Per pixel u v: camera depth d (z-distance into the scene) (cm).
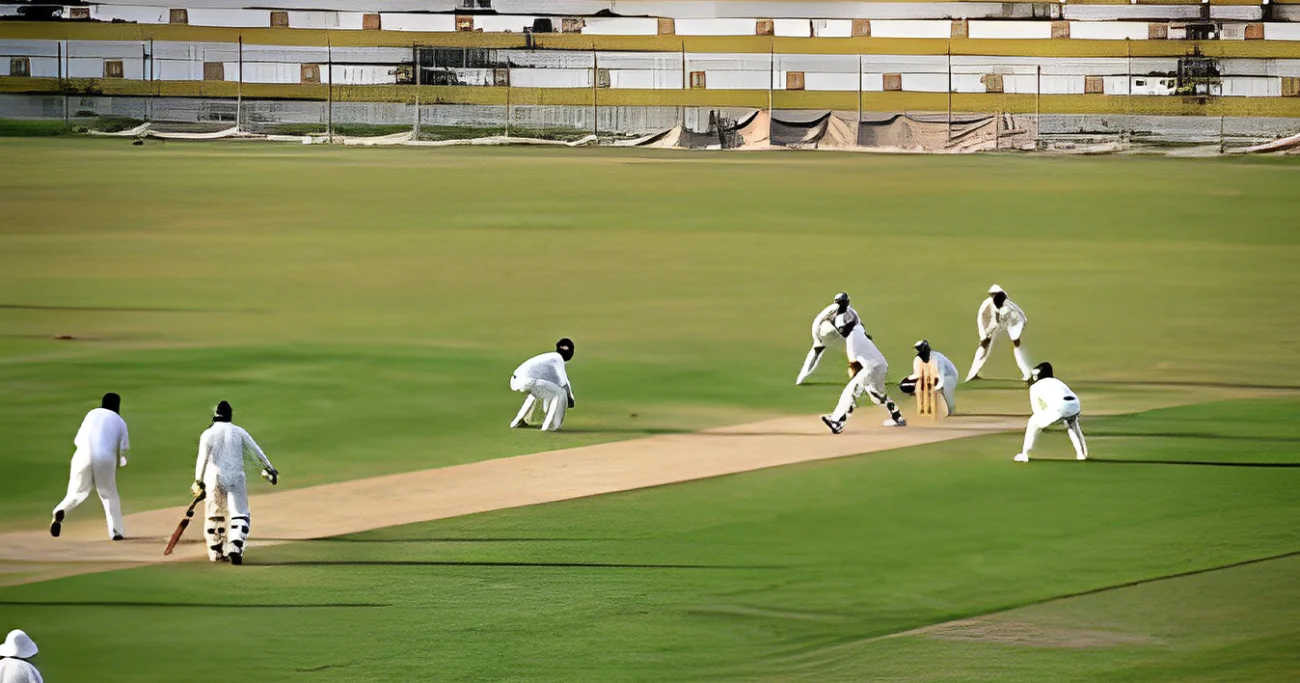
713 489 5550
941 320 9888
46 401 7012
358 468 5853
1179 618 4131
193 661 3747
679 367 8231
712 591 4375
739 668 3753
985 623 4100
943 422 6831
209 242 13238
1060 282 11606
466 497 5422
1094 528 5034
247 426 6569
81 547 4738
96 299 10412
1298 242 13925
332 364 8088
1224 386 7788
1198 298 10950
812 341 9144
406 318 9838
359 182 17175
